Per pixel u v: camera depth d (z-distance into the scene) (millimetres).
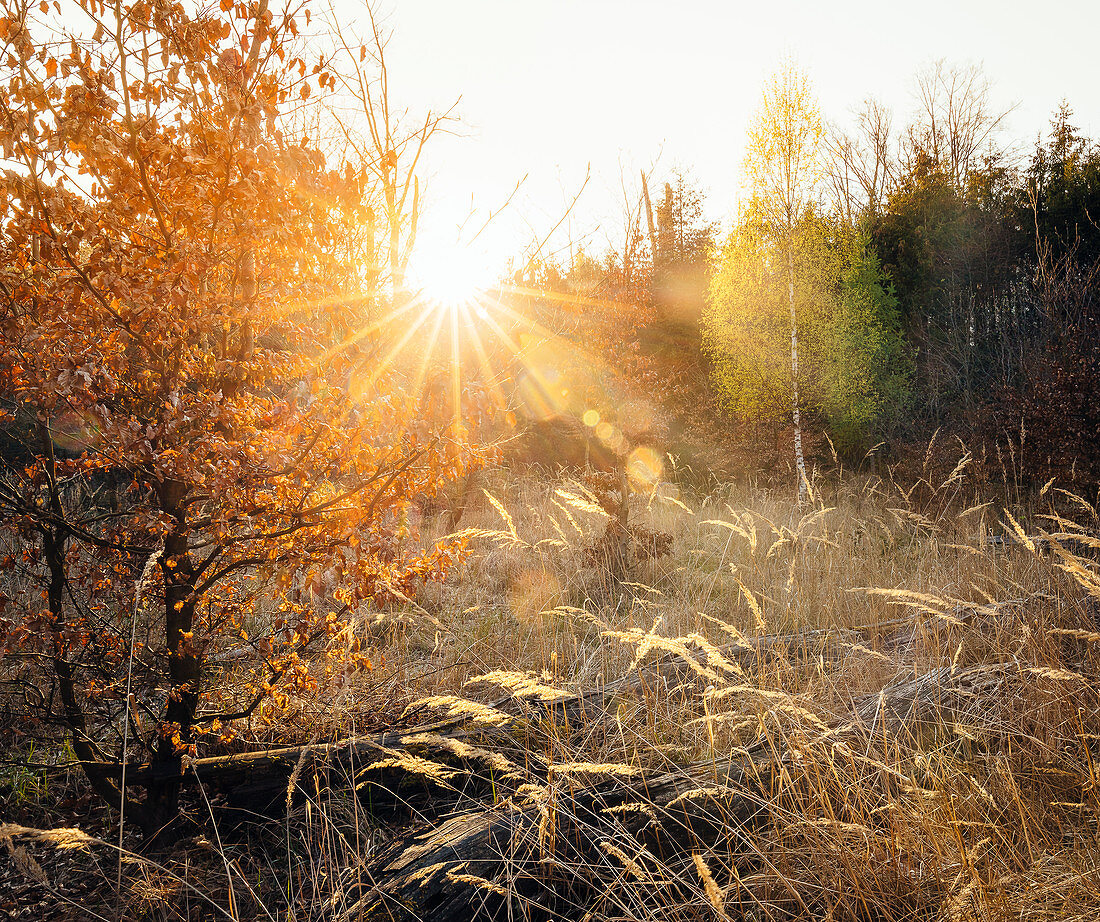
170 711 3191
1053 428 9047
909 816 2434
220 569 3211
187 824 3217
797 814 2463
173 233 2859
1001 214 17203
